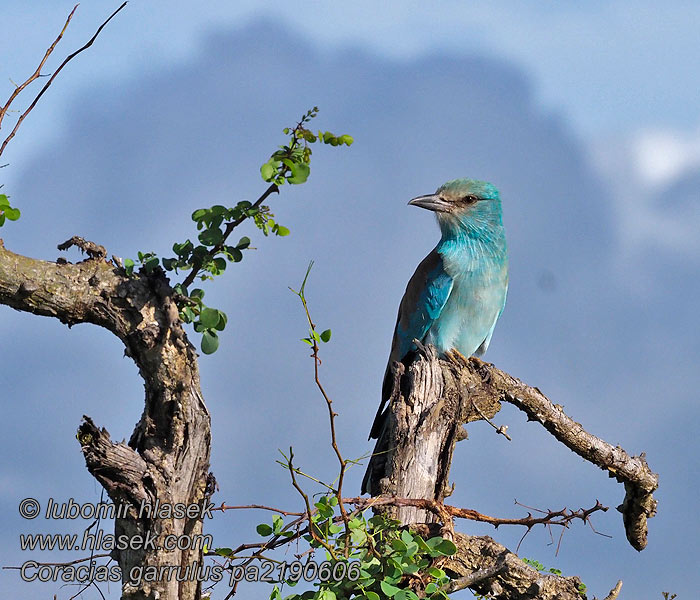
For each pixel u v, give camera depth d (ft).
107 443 25.13
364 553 28.96
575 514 33.35
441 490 34.06
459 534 35.24
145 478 25.71
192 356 26.40
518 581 35.09
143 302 25.95
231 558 28.14
